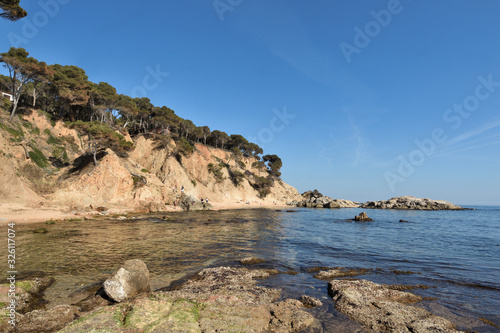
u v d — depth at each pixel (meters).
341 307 8.05
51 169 43.28
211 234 24.53
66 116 61.84
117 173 47.03
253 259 14.27
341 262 14.40
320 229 31.41
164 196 57.84
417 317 7.30
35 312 7.02
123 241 19.36
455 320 7.41
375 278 11.44
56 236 20.58
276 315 7.22
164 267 12.72
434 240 23.39
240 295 8.55
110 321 6.09
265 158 133.12
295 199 124.81
